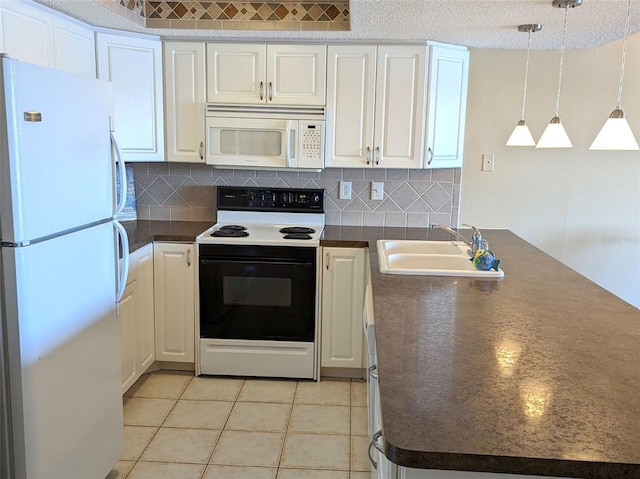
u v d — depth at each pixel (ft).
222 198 11.86
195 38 10.67
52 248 5.66
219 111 10.77
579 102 11.60
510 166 11.94
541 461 3.07
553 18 8.51
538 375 4.18
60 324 5.88
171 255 10.41
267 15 10.79
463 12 8.21
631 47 11.32
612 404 3.73
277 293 10.39
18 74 5.02
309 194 11.80
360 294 10.35
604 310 5.98
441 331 5.17
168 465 7.85
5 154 5.01
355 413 9.43
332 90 10.73
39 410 5.57
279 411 9.46
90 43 9.80
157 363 11.02
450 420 3.47
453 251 9.62
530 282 7.27
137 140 10.76
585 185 11.92
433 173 11.91
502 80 11.62
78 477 6.41
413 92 10.68
